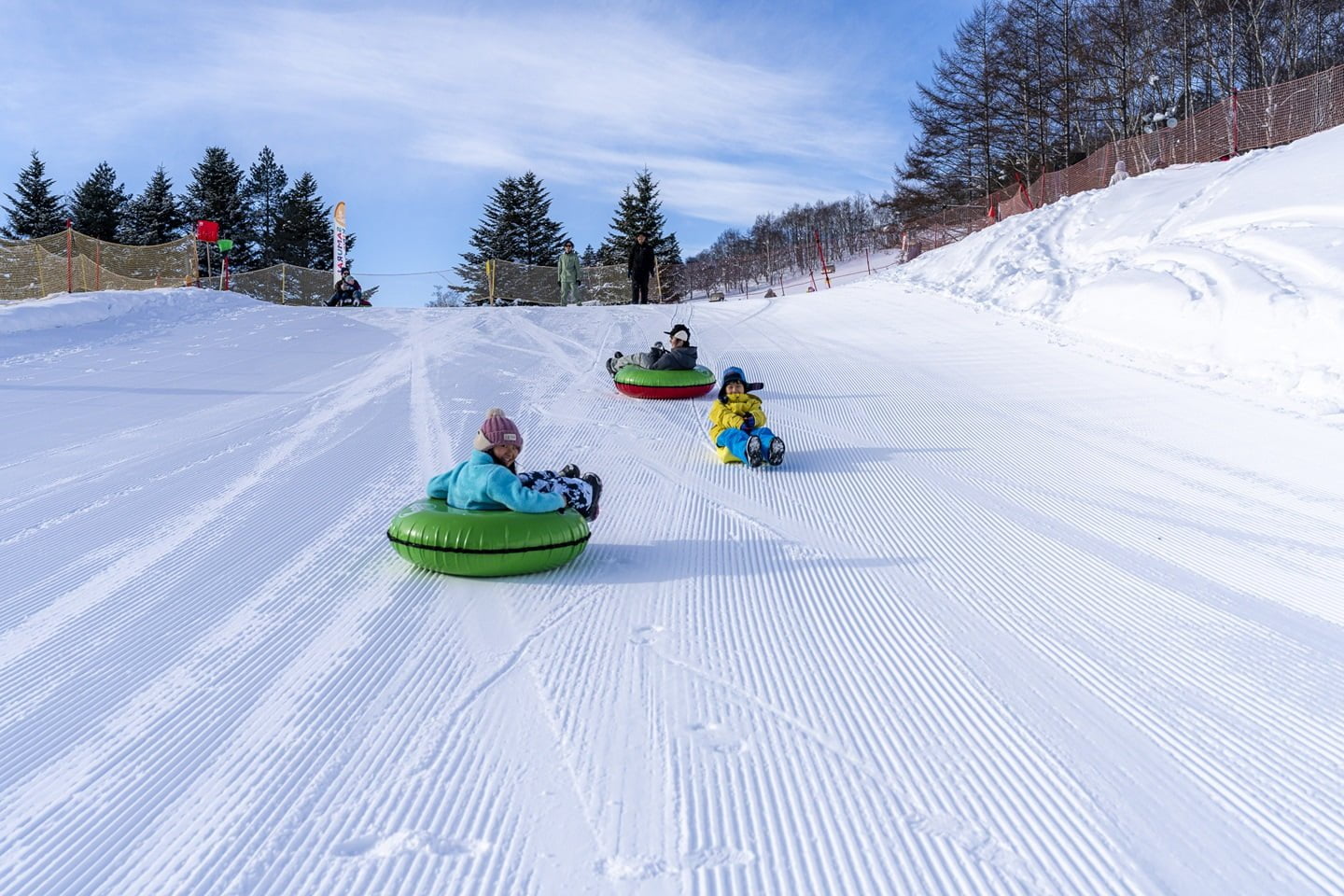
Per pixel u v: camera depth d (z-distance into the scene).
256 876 2.48
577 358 13.27
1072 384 10.21
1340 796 2.83
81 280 23.88
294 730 3.27
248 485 6.82
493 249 60.47
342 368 12.26
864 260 59.06
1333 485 6.45
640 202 61.47
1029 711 3.40
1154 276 12.55
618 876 2.46
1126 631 4.18
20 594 4.66
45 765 3.06
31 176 60.25
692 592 4.71
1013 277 16.30
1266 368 9.48
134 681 3.68
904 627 4.23
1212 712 3.40
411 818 2.74
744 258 62.84
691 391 10.38
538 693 3.55
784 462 7.63
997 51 50.72
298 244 61.97
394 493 6.66
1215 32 40.84
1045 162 48.53
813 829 2.67
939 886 2.42
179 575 4.94
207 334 15.15
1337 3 37.25
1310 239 11.22
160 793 2.89
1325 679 3.67
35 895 2.41
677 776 2.96
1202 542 5.47
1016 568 5.07
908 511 6.22
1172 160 24.56
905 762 3.04
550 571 5.00
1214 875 2.46
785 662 3.85
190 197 61.19
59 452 7.78
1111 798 2.83
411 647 4.00
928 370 11.55
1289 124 21.31
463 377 11.65
